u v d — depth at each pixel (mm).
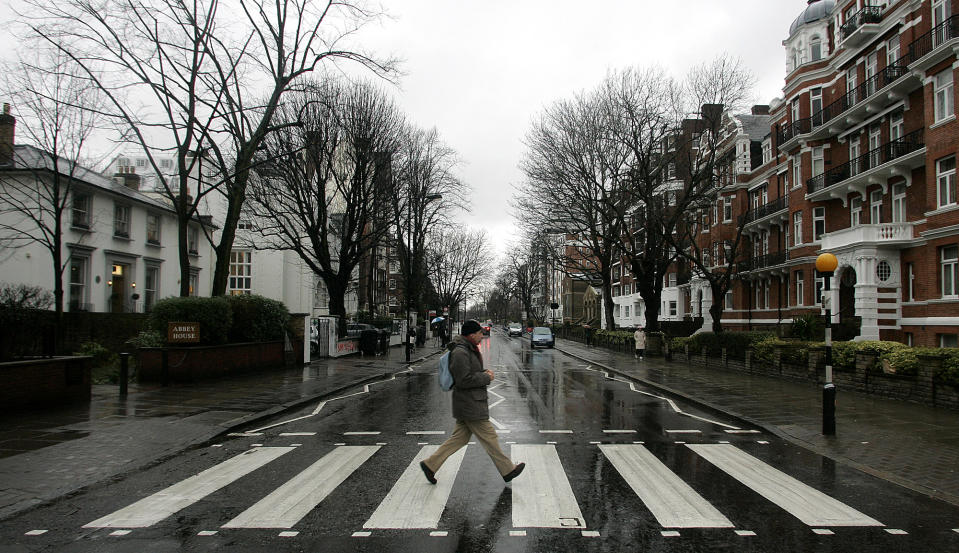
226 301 16578
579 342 50969
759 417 10164
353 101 25703
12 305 11586
